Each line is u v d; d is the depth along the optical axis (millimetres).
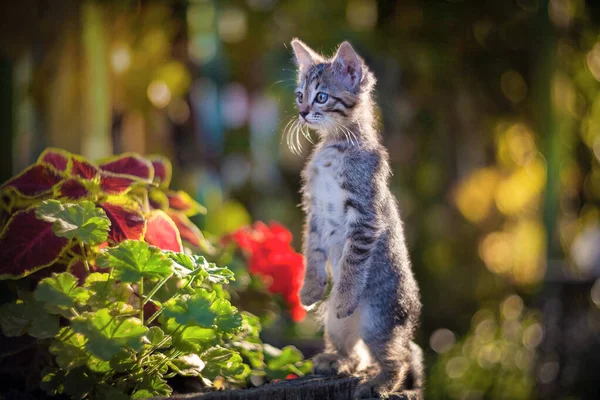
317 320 4836
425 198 9844
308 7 9992
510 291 9797
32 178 3777
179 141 9055
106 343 2895
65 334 3156
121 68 7516
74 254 3574
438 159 9914
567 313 8273
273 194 10961
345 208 4277
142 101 7781
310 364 4324
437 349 9031
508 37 9547
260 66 10328
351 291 4066
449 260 9883
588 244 10039
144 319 3500
